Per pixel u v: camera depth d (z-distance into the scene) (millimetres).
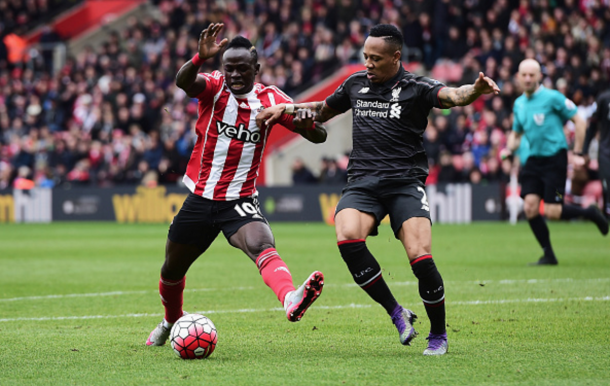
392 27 18500
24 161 88875
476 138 72438
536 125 36219
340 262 41031
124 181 82500
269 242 17969
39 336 20938
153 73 94188
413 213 18031
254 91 18641
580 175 64812
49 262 42781
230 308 26281
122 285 33000
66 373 16266
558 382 15219
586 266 37406
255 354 18203
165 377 15781
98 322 23562
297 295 16359
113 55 98750
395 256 44344
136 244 54625
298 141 81375
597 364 16812
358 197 18531
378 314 24641
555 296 27906
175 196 78500
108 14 115438
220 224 18531
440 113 77750
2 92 101125
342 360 17391
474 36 81375
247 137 18406
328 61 84500
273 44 90375
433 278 17625
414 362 17078
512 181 70125
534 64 35531
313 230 66000
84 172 84562
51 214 83938
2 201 85562
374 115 18734
